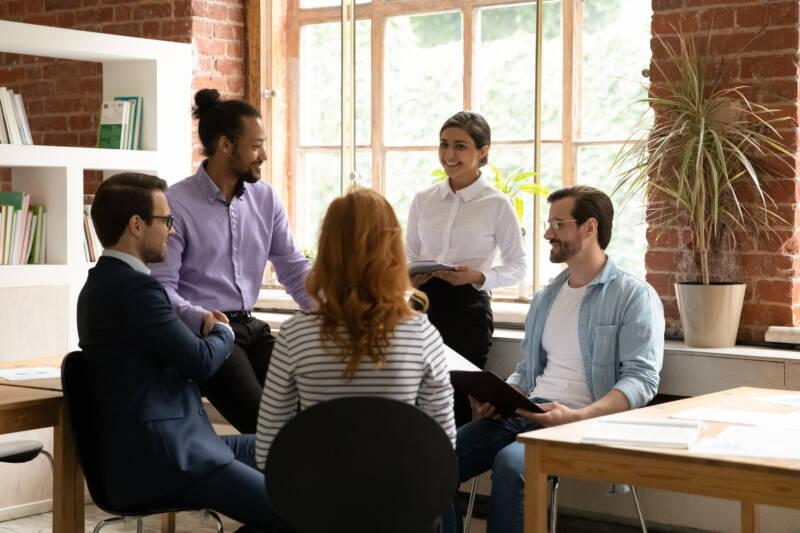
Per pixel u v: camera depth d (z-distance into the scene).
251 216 4.27
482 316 4.71
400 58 6.24
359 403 2.46
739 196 4.62
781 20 4.51
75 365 3.27
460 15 6.03
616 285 4.07
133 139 5.73
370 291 2.64
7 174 7.38
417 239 4.95
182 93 5.85
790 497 2.55
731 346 4.57
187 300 4.14
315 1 6.53
